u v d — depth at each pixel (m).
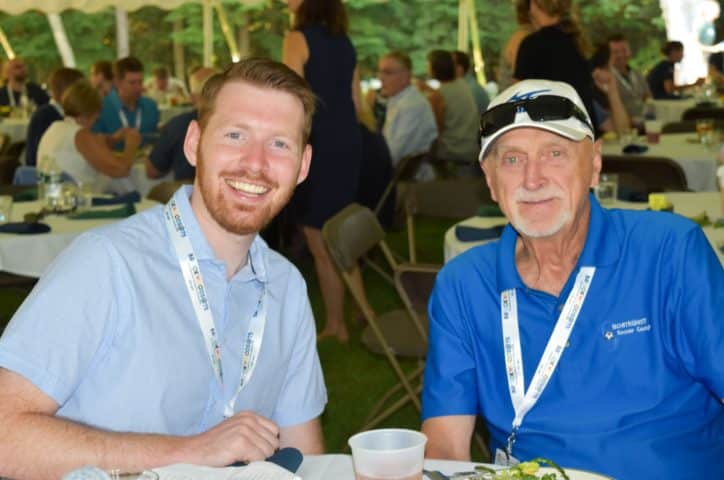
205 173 2.00
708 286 2.08
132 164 6.38
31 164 7.46
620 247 2.13
